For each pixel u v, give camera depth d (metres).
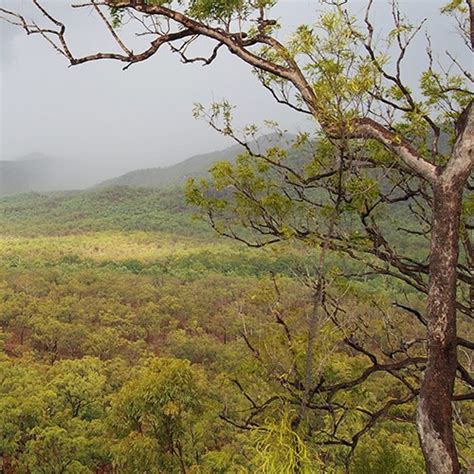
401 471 6.12
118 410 11.91
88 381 28.70
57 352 47.88
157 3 3.23
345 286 3.75
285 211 3.90
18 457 21.78
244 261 90.88
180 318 62.38
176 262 101.00
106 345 45.59
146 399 10.95
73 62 3.14
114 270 94.38
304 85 3.14
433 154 3.63
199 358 45.72
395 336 4.03
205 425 14.84
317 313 3.13
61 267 95.25
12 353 45.88
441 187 2.57
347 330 3.51
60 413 23.09
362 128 2.91
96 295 70.62
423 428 2.41
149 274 92.50
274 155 3.96
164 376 10.94
